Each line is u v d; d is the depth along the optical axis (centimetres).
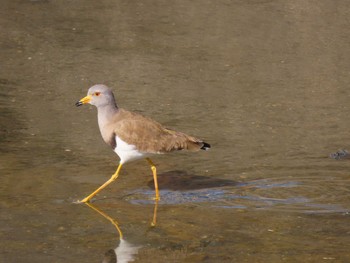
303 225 1177
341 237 1135
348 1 2561
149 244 1110
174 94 1817
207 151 1499
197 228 1166
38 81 1873
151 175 1387
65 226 1166
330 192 1309
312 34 2270
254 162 1449
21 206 1234
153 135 1273
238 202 1269
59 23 2317
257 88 1873
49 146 1498
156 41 2192
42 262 1047
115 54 2083
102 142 1532
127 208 1243
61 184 1329
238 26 2323
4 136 1536
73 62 2014
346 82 1930
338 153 1485
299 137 1584
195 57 2077
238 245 1109
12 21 2317
